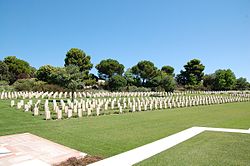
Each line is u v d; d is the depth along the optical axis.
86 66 59.22
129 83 65.25
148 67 69.69
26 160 8.25
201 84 79.56
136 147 10.00
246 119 18.48
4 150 9.35
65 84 29.48
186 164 7.87
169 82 48.81
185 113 22.33
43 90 40.34
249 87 85.44
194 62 82.12
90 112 19.52
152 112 22.83
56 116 18.09
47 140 10.97
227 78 77.06
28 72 72.12
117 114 20.69
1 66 60.84
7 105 23.53
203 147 9.92
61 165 7.78
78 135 12.05
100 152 9.29
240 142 10.77
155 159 8.40
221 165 7.78
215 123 16.30
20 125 14.40
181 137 11.84
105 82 60.12
